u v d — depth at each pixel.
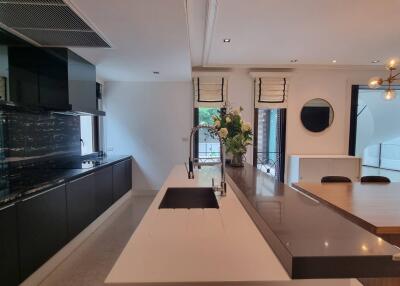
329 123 5.22
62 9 1.94
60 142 3.44
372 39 3.44
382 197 2.45
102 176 3.49
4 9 1.92
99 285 2.17
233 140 2.75
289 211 1.24
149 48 2.91
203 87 4.98
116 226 3.47
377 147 5.71
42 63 2.83
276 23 2.90
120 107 5.02
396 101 5.50
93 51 3.01
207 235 1.09
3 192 1.91
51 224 2.29
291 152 5.21
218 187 1.93
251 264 0.86
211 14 2.66
